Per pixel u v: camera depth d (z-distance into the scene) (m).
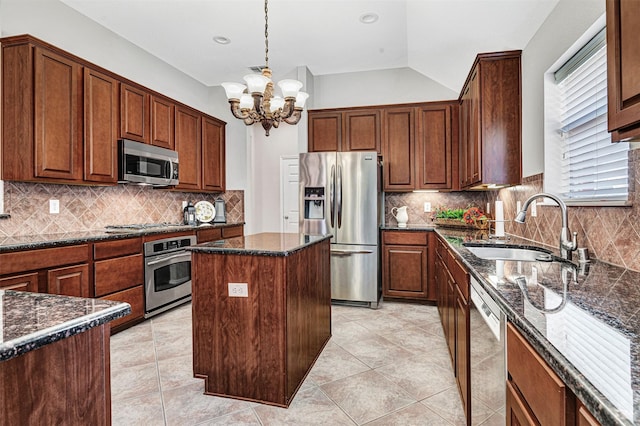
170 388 2.09
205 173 4.49
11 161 2.55
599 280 1.21
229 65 4.41
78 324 0.70
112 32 3.55
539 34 2.36
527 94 2.58
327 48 3.95
